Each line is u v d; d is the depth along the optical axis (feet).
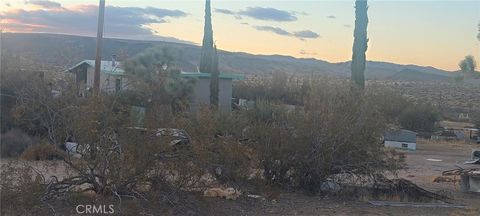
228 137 38.32
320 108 44.75
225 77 131.95
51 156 42.09
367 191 44.83
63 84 37.04
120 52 65.77
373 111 45.78
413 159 92.12
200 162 34.06
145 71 83.76
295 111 45.60
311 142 43.98
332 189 44.21
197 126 35.65
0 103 63.98
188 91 95.25
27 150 56.08
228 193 37.47
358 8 84.02
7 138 62.34
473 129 171.83
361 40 83.51
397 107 156.87
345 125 43.93
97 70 70.95
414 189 45.57
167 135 32.78
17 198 30.78
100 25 71.31
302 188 44.75
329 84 60.90
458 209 41.19
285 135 43.88
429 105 163.53
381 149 45.14
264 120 45.93
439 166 79.77
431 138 152.66
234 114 44.16
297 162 44.21
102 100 32.60
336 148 43.80
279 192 42.11
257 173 41.50
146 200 32.55
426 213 38.93
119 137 32.35
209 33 140.46
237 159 38.34
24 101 37.14
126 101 36.78
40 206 30.89
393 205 41.19
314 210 37.83
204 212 33.76
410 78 316.19
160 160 33.12
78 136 32.09
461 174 52.54
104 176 32.35
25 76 65.26
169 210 32.89
